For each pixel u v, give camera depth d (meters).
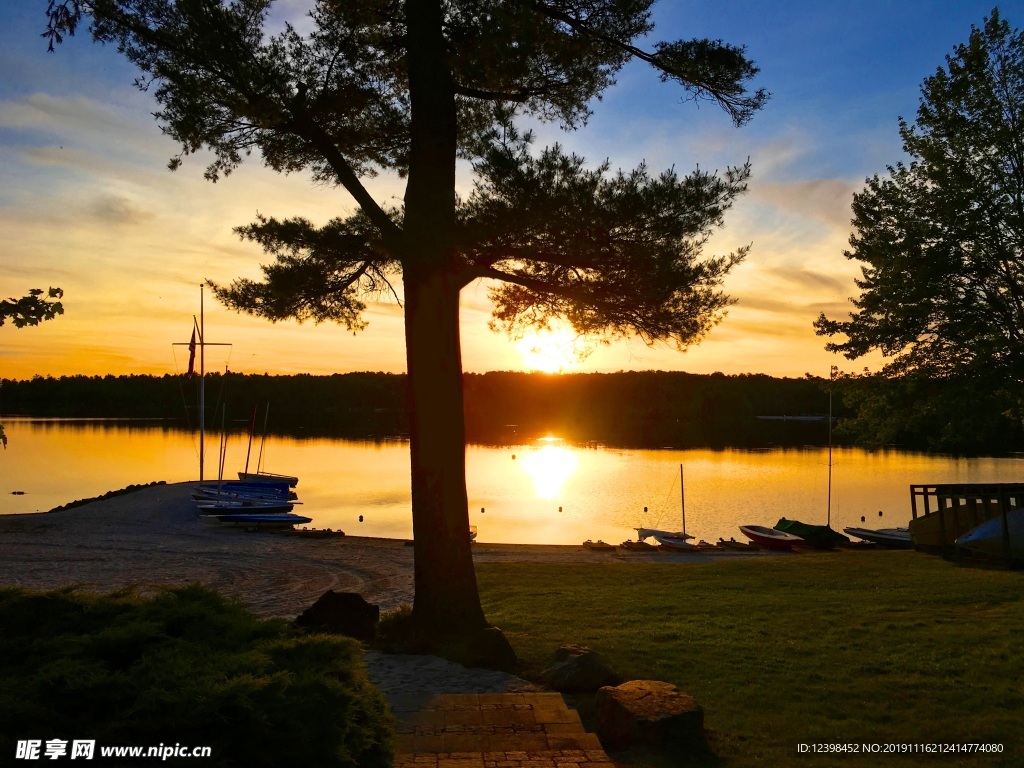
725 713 6.39
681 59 9.15
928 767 5.21
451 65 8.99
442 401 8.62
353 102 9.39
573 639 9.42
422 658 7.84
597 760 4.81
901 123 18.38
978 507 21.91
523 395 144.50
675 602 12.52
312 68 9.10
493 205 8.30
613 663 8.04
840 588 14.05
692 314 8.92
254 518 29.81
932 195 17.53
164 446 75.75
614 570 17.91
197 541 24.41
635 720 5.43
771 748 5.58
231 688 2.96
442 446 8.61
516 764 4.70
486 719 5.68
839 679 7.38
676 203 8.19
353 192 8.75
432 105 8.68
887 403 19.23
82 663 3.14
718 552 24.89
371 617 8.93
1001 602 11.85
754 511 37.50
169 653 3.31
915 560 18.97
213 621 3.85
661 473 53.72
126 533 26.22
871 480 48.44
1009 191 16.70
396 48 9.47
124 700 2.97
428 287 8.60
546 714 5.79
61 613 3.87
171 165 9.29
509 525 33.50
